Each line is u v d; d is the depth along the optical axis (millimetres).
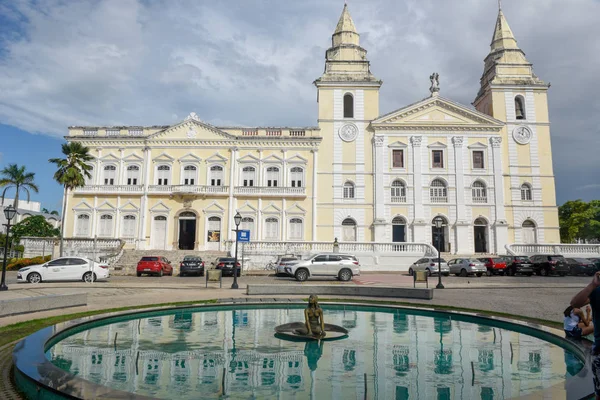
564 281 27688
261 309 14977
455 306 15312
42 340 8508
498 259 34875
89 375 7262
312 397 6371
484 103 49469
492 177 44812
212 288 21969
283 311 14531
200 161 44875
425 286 23469
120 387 6703
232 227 43750
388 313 14375
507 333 10984
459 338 10352
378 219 43812
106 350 8906
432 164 45344
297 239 43938
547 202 44719
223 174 44938
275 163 45156
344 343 9805
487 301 16938
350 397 6391
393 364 8133
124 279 28516
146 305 14695
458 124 45406
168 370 7645
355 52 47875
